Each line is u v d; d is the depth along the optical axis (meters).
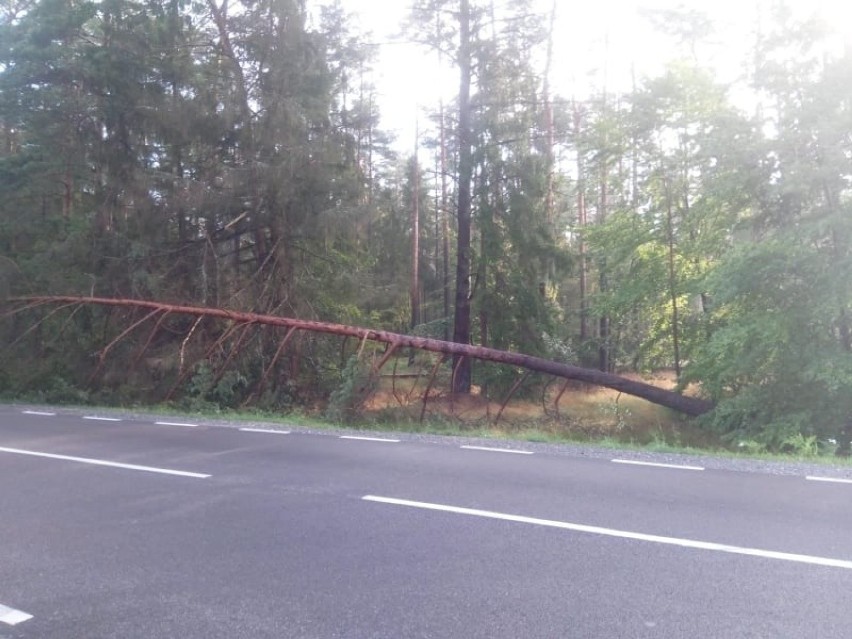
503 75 26.47
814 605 5.15
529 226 26.66
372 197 25.48
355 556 6.22
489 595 5.34
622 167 27.05
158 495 8.36
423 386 26.27
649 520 7.25
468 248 27.73
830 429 18.56
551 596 5.32
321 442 12.29
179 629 4.84
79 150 24.81
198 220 24.36
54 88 24.47
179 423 14.91
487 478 9.25
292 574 5.80
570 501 8.02
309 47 24.11
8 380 23.47
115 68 23.64
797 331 18.73
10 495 8.40
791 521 7.22
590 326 36.59
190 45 24.30
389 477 9.32
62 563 6.12
